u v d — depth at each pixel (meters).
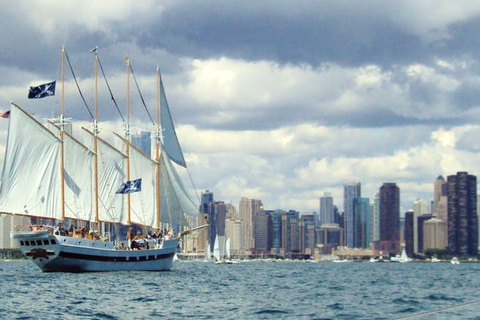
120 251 177.38
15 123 166.00
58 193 174.62
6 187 165.88
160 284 146.75
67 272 169.75
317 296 124.19
